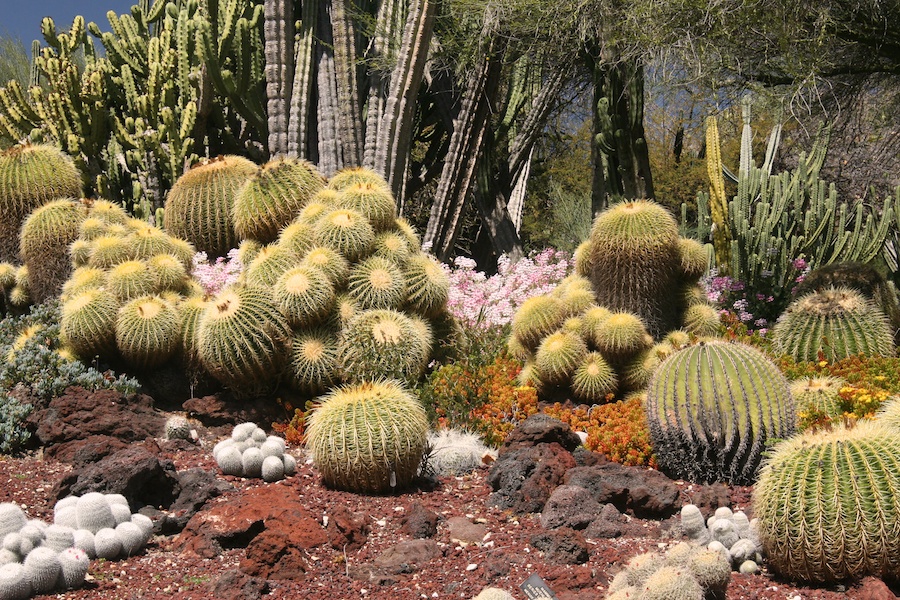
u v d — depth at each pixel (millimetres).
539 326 7477
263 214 8023
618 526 4895
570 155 23328
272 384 6766
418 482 5699
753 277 10992
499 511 5227
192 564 4496
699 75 10766
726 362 5629
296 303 6699
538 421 5875
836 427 4539
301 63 13414
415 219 19766
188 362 6961
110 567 4461
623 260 7664
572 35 13047
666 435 5707
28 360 6527
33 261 8133
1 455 6035
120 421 6176
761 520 4441
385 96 14547
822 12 10055
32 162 8852
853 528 4203
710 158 11555
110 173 12695
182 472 5352
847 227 12703
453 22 14836
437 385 6902
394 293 7230
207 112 13062
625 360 7145
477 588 4254
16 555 4281
